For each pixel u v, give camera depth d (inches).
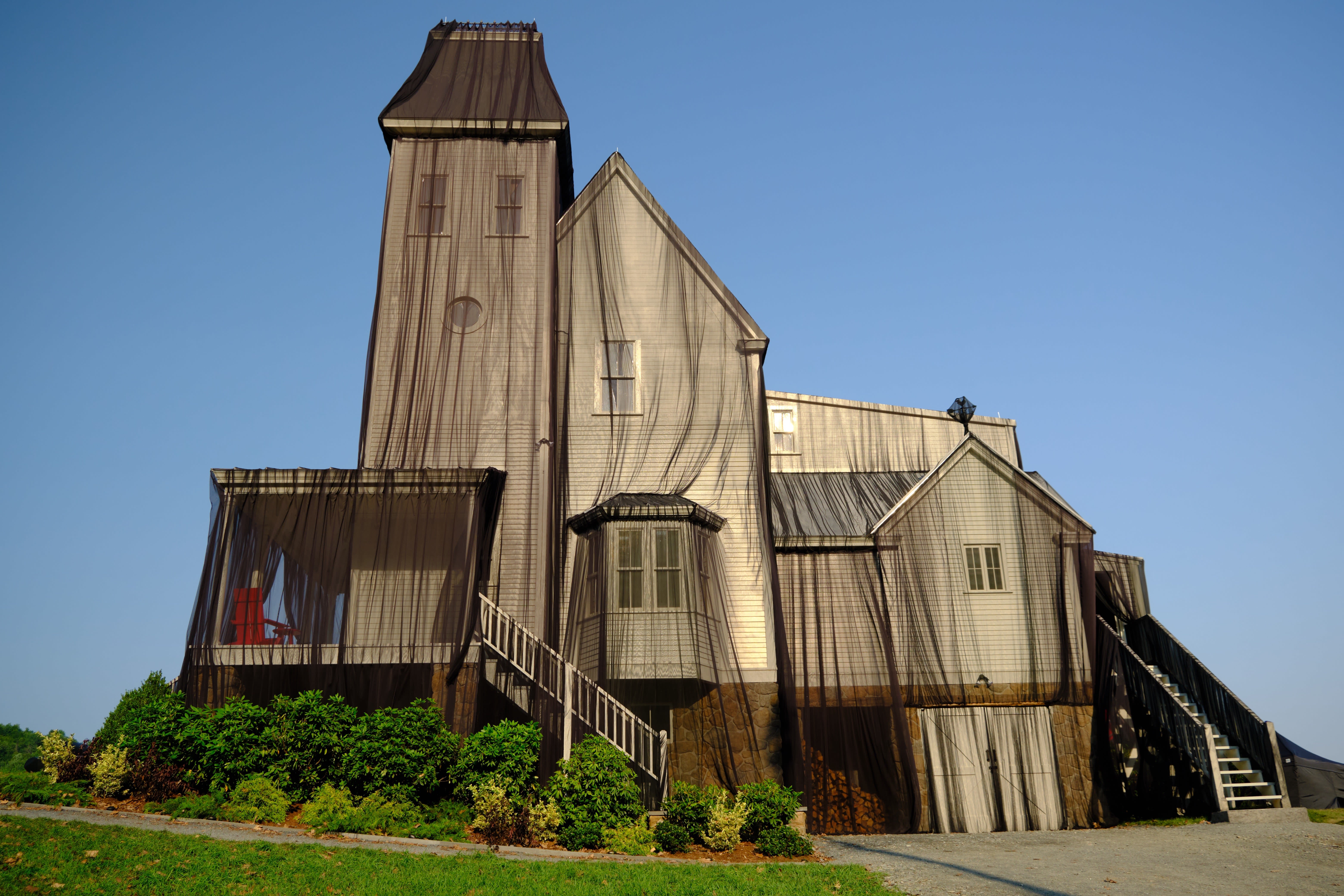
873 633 816.3
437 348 852.6
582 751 617.0
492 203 904.9
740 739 758.5
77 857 425.1
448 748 617.3
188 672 687.1
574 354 878.4
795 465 1068.5
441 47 1004.6
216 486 740.0
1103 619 849.5
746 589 810.2
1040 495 871.7
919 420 1103.6
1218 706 788.6
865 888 476.4
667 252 914.7
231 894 400.8
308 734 603.5
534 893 430.9
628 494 829.8
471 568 726.5
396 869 454.0
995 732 797.9
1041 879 516.1
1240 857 573.6
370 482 746.8
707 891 447.8
